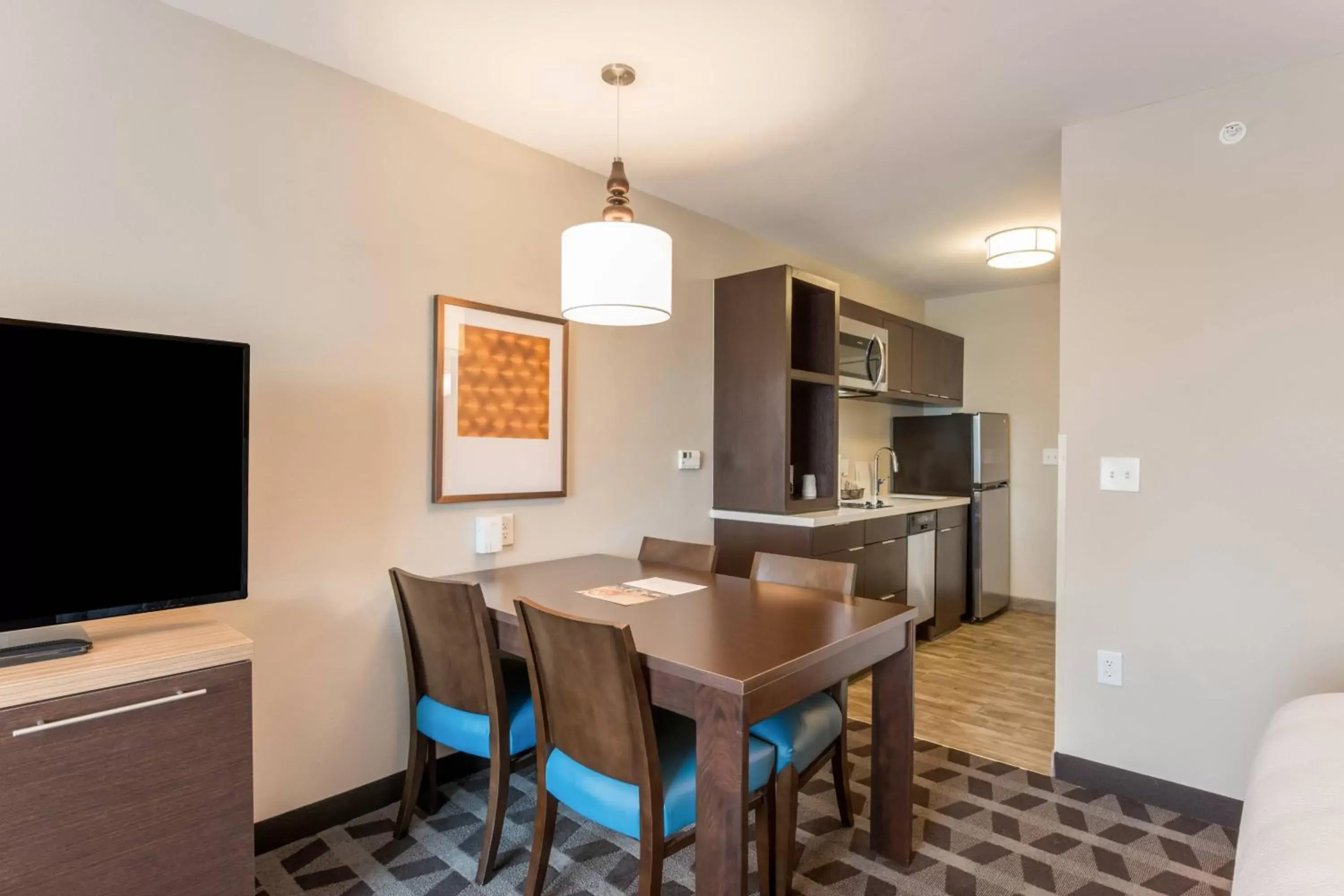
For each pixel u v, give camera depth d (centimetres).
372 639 221
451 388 240
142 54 176
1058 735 250
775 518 334
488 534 252
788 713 188
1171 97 228
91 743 127
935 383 506
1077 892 182
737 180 300
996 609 504
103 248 171
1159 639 231
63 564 140
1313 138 205
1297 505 208
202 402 157
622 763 147
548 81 219
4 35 158
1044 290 510
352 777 217
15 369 135
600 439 297
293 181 204
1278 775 116
